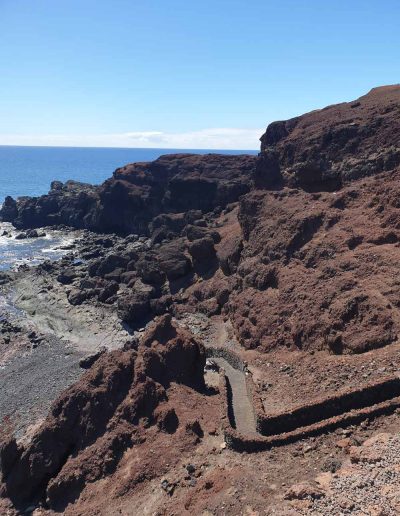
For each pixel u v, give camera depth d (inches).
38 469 1300.4
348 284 1747.0
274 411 1362.0
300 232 2124.8
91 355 2112.5
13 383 2022.6
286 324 1819.6
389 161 2325.3
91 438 1332.4
